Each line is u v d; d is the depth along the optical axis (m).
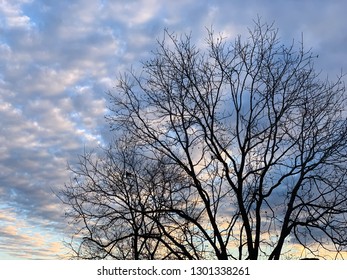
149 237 18.52
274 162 19.12
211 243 18.64
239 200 18.86
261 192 18.86
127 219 18.97
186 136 19.86
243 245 18.78
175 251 18.22
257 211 18.75
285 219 18.45
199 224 18.91
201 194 19.31
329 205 18.27
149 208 19.45
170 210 18.94
